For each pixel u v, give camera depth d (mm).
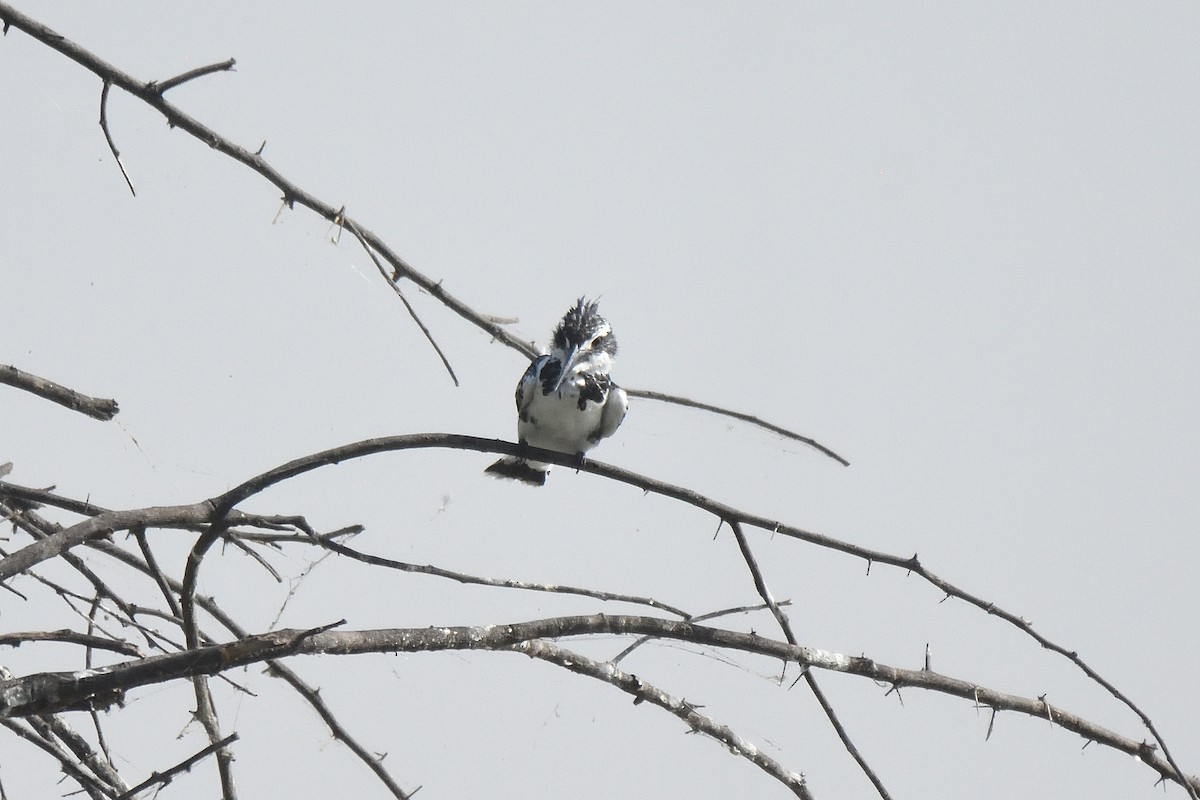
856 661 11695
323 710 12008
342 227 11523
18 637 9094
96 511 11430
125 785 11133
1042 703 12406
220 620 12406
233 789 10859
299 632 9547
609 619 11047
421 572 10914
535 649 11031
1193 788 12312
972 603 12062
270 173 11281
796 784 11883
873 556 11938
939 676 12023
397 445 10859
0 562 9109
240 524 10430
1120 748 12609
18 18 10430
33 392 11539
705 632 11297
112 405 11836
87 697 8984
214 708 10766
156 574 10453
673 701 11500
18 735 10430
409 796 12164
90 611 11180
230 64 10914
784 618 11781
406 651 10180
